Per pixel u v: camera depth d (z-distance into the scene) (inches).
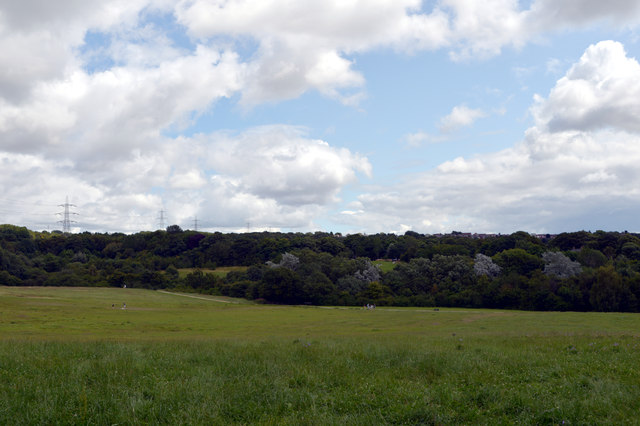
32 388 407.2
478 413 357.1
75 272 5118.1
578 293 3508.9
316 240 6653.5
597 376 471.8
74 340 870.4
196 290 5002.5
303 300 4493.1
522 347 725.3
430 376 489.1
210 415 342.3
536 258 4387.3
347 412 367.9
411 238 6648.6
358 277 4849.9
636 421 328.8
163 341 884.0
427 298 4185.5
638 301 3302.2
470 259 4854.8
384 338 1059.3
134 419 331.6
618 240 5029.5
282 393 400.8
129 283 5019.7
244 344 778.2
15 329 1593.3
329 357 589.9
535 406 366.3
